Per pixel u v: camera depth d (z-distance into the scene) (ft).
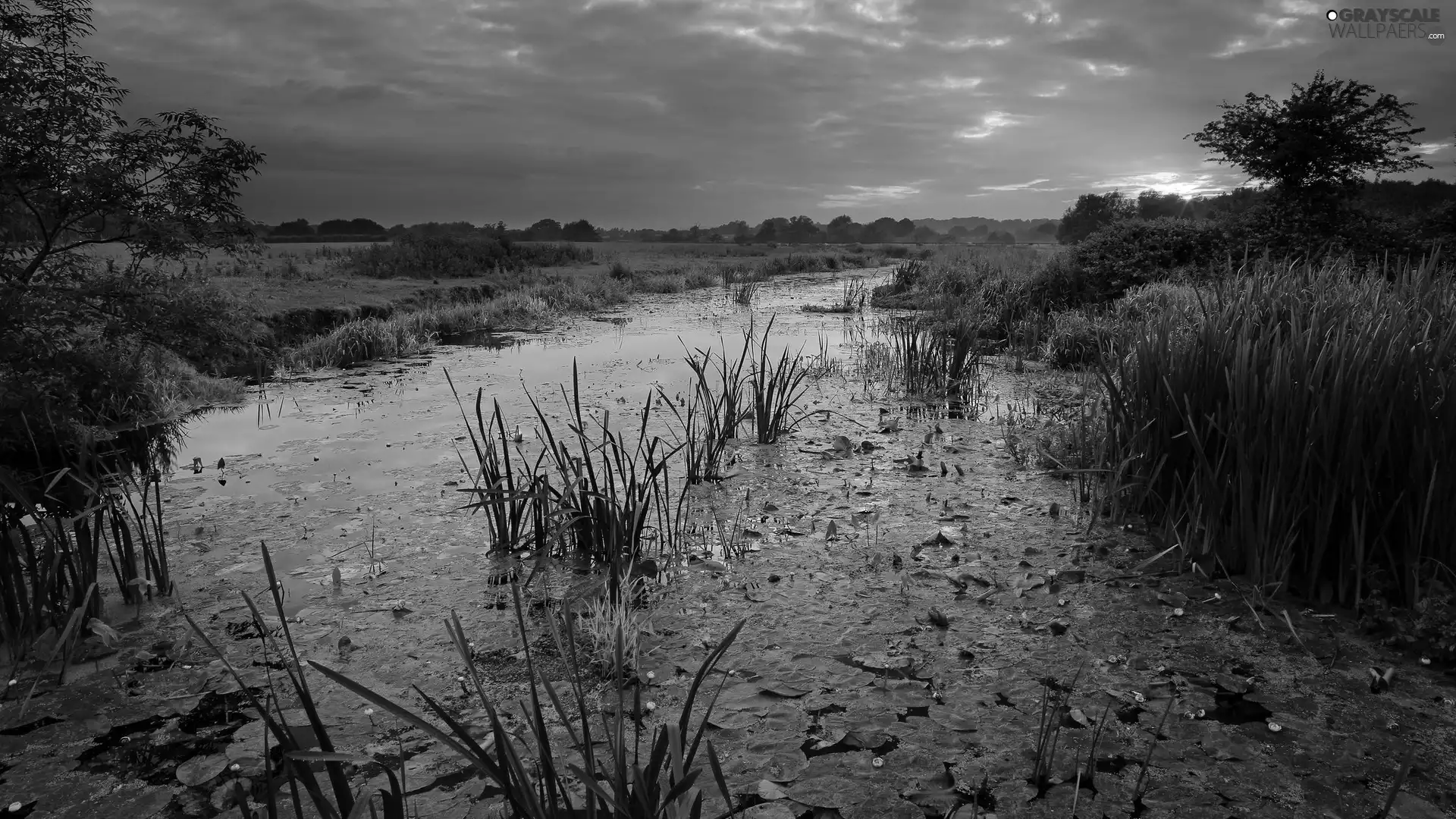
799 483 18.39
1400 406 11.59
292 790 5.53
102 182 23.44
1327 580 11.93
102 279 23.45
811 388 30.17
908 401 27.84
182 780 8.02
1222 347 14.29
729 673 9.63
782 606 12.10
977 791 7.76
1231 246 48.08
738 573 13.35
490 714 5.52
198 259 28.99
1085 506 16.42
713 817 7.38
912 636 11.09
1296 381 12.12
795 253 167.43
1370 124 49.03
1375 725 8.79
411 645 10.90
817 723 8.96
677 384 30.25
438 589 12.79
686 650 10.69
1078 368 33.12
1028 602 12.11
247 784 7.93
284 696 9.63
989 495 17.37
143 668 10.36
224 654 10.68
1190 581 12.69
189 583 13.03
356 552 14.37
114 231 25.68
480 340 44.68
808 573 13.38
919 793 7.73
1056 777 7.95
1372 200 58.23
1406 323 13.03
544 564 13.74
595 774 6.23
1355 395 11.54
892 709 9.21
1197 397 14.55
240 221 27.27
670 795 5.20
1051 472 18.80
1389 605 11.27
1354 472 11.28
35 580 10.84
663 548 14.51
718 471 19.31
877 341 41.73
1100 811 7.45
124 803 7.72
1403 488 11.59
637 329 49.49
